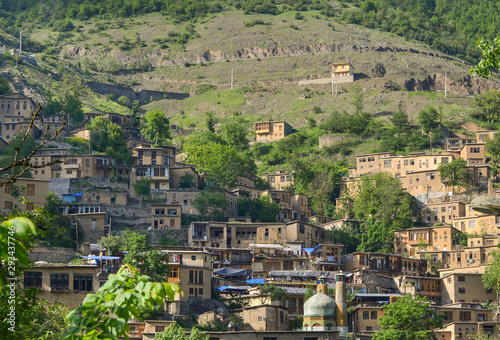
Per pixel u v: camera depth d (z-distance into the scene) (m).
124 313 19.17
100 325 19.08
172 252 133.00
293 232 176.38
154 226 178.62
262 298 129.50
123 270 19.97
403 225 198.62
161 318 116.94
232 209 197.12
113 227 180.50
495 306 144.75
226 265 156.88
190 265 131.00
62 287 110.38
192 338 94.69
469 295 151.50
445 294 153.25
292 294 133.88
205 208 185.75
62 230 37.06
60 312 88.06
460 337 126.88
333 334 107.75
